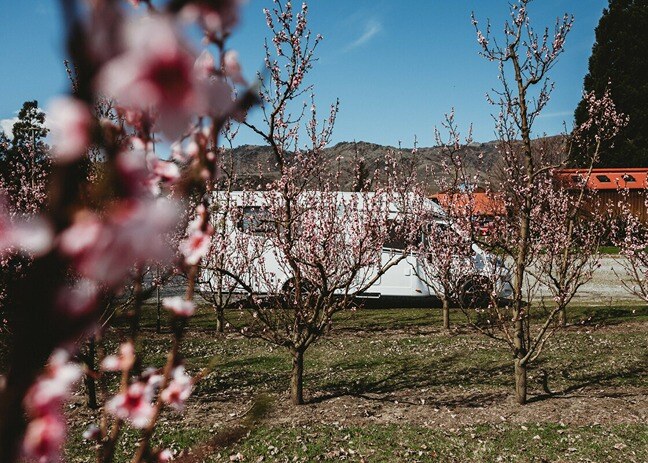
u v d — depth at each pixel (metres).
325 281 7.07
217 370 9.12
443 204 10.21
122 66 0.48
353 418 6.87
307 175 8.11
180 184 0.83
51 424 0.64
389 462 5.53
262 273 8.69
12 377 0.60
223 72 0.75
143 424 1.21
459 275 10.59
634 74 38.19
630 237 10.72
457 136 8.51
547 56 7.21
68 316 0.59
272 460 5.57
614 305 14.77
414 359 9.91
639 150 37.50
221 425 6.43
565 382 8.41
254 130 6.66
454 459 5.61
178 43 0.48
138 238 0.53
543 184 9.74
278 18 6.46
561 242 8.70
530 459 5.59
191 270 1.21
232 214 8.38
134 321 1.26
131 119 0.79
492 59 7.51
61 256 0.54
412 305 16.09
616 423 6.60
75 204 0.56
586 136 9.75
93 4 0.48
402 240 14.15
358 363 9.68
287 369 9.27
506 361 9.63
